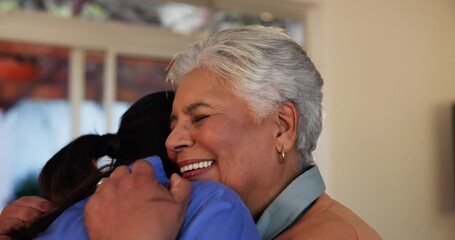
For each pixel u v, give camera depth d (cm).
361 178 257
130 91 306
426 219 274
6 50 292
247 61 98
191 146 99
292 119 102
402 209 268
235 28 103
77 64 296
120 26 298
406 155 271
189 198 76
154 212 71
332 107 252
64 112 307
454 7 288
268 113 99
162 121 118
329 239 91
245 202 101
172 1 272
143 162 79
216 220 73
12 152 298
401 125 270
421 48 279
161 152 115
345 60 258
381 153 264
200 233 72
